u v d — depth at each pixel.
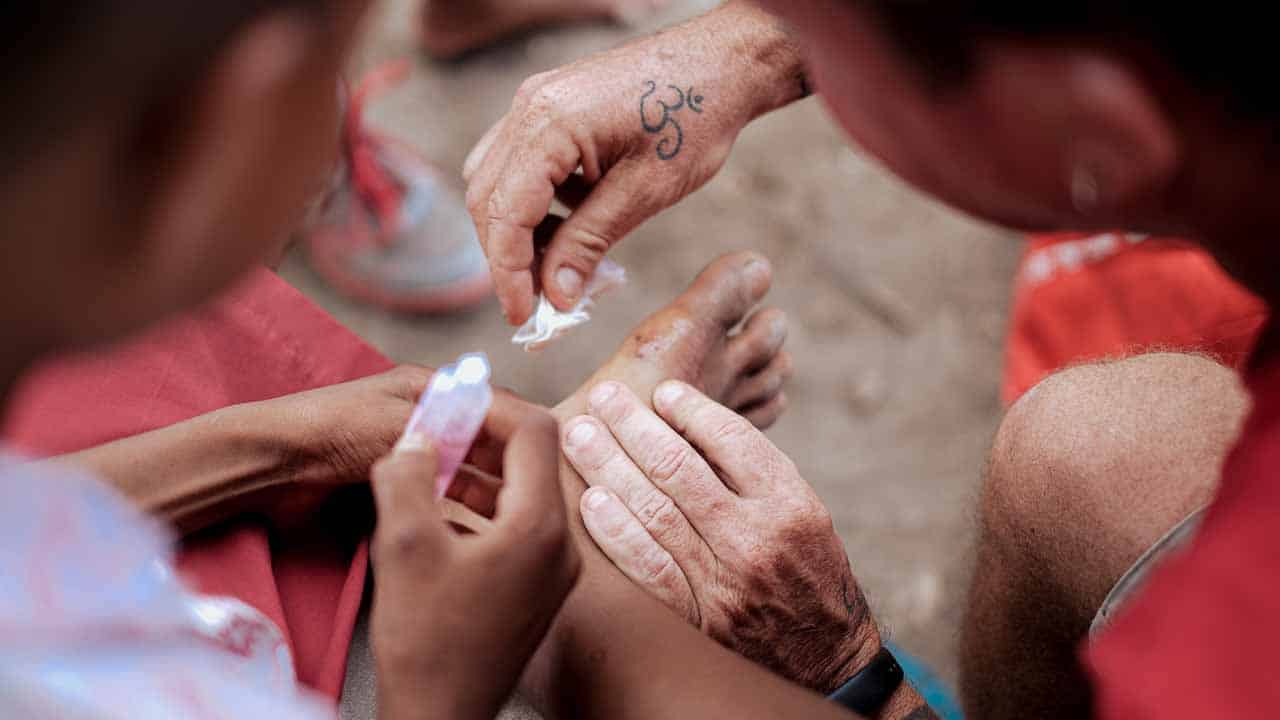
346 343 1.17
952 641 2.03
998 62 0.56
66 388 1.05
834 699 1.11
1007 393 1.77
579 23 2.69
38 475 0.54
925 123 0.61
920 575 2.10
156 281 0.50
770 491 1.12
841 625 1.14
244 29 0.44
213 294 0.54
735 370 1.30
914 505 2.16
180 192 0.47
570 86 1.18
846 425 2.24
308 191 0.55
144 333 0.54
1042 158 0.59
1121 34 0.53
